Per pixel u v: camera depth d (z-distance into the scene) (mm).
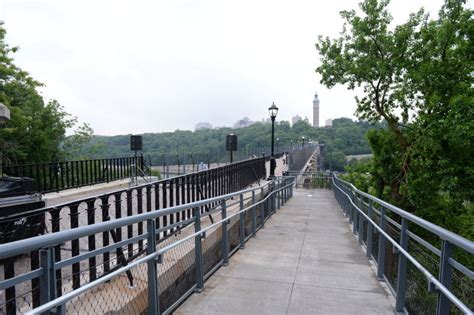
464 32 12906
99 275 3977
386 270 5371
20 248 1925
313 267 5910
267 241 7980
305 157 39000
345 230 9688
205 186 8680
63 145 21031
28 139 15297
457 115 10633
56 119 17859
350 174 21062
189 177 7441
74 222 3750
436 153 12266
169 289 4297
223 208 5859
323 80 17953
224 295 4547
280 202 15219
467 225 14875
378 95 16422
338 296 4586
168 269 4262
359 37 16281
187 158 19078
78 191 10383
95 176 12359
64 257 4961
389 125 16266
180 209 4027
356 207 8078
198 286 4695
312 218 11883
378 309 4195
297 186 26688
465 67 12641
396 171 16000
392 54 15688
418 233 13484
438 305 2898
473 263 6855
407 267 4434
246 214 8992
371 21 15867
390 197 16359
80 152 22984
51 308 2139
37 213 3312
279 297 4516
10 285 2021
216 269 5633
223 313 3998
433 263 3820
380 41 15961
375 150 16891
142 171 14539
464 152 11383
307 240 8164
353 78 17062
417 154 13273
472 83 12578
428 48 14484
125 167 14289
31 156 15836
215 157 22422
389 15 16078
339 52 17359
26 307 3215
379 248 5273
